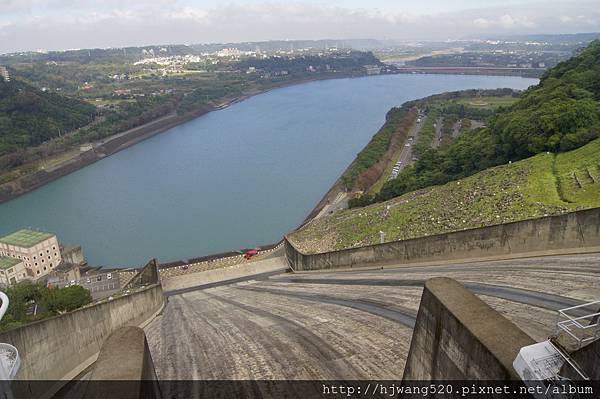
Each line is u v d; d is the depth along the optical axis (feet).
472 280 71.92
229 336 69.15
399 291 78.64
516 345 30.83
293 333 65.57
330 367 52.34
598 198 105.29
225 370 54.95
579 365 28.45
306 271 134.92
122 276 185.68
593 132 144.66
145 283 138.82
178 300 118.32
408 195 173.58
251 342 64.44
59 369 60.18
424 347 39.91
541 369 28.02
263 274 141.79
